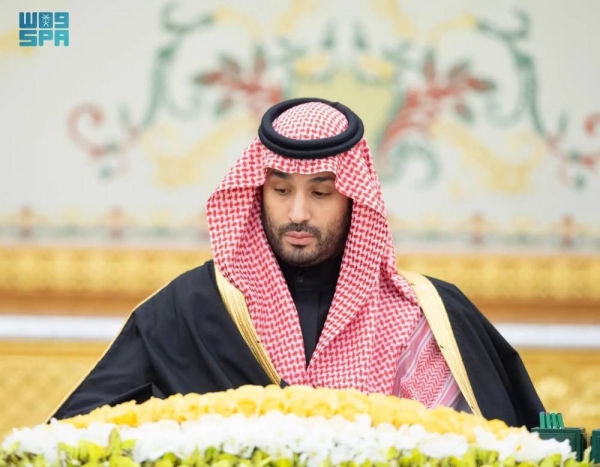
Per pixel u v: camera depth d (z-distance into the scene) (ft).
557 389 57.21
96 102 59.57
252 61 59.52
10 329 57.36
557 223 58.95
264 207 31.07
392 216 58.95
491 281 58.39
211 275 31.48
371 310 31.17
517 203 59.06
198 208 59.31
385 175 59.16
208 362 30.27
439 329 31.53
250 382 30.14
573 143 59.36
